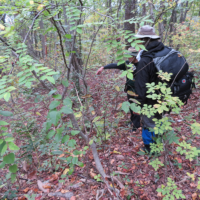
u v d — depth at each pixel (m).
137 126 2.82
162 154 2.10
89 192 1.80
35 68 0.83
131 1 4.14
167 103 1.36
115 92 2.81
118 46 1.00
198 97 3.62
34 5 1.05
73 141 1.07
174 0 2.75
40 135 2.36
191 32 4.50
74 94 2.72
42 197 1.79
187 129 2.64
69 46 2.00
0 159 1.80
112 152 2.40
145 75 1.74
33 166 2.26
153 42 1.81
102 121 1.65
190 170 1.93
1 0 1.31
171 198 1.34
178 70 1.67
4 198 1.75
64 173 1.70
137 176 1.95
